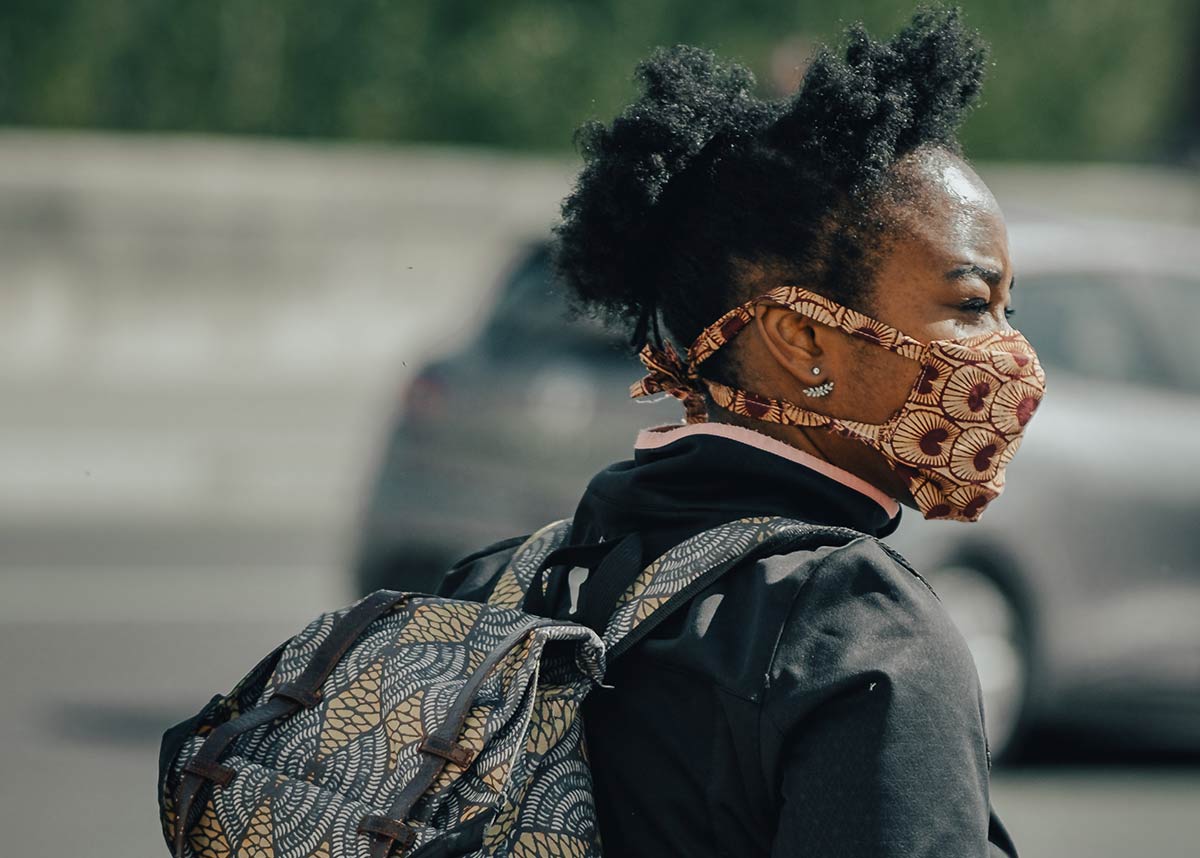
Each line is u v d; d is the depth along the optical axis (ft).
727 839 10.13
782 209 11.04
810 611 10.02
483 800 9.82
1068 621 39.60
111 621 54.65
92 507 77.15
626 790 10.39
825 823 9.55
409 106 103.71
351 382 84.74
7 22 97.91
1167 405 42.06
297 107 102.42
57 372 80.59
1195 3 119.44
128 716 42.42
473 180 89.76
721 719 10.08
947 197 11.03
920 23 11.39
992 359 10.92
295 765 10.39
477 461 41.81
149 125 100.01
